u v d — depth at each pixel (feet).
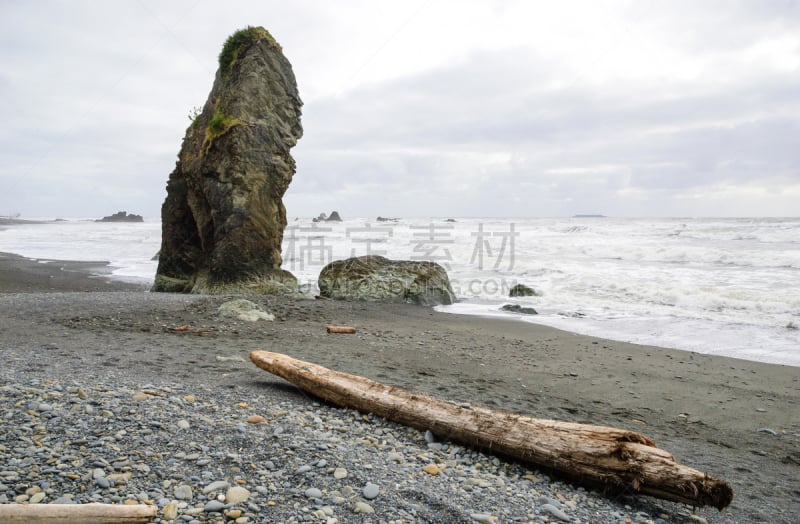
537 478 13.82
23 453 11.61
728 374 28.78
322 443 14.30
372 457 13.96
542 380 26.76
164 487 11.05
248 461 12.72
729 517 13.25
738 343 36.42
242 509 10.46
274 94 59.93
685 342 36.91
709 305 50.03
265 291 55.88
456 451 15.16
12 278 69.21
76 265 90.79
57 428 13.23
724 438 19.56
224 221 57.06
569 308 51.37
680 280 62.64
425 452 14.88
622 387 26.05
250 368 23.52
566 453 13.56
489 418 15.35
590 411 21.94
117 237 171.22
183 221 64.03
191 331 32.01
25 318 32.50
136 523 9.50
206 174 58.03
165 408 15.74
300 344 31.09
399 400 17.28
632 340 37.73
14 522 8.72
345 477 12.36
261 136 58.13
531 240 123.03
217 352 26.61
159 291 62.95
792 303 46.75
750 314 45.96
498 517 11.43
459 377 26.11
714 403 23.85
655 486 12.28
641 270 72.43
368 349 31.22
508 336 38.88
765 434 20.06
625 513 12.51
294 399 19.13
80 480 10.78
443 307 54.29
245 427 14.87
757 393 25.45
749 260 78.74
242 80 58.44
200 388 19.06
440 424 15.96
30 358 21.61
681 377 28.07
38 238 165.78
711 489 11.60
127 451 12.44
